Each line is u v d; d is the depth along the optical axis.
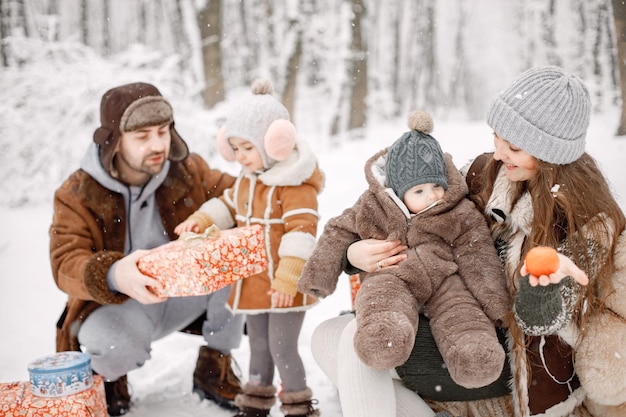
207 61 13.47
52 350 4.00
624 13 8.83
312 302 2.89
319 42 16.48
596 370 2.01
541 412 2.10
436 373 2.16
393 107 17.56
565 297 1.99
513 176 2.15
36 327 4.43
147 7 21.41
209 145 9.42
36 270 5.84
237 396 3.02
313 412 2.87
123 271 2.74
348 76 14.36
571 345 2.07
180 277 2.61
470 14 22.58
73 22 21.00
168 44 21.48
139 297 2.73
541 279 1.81
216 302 3.16
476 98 22.94
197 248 2.58
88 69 9.38
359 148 11.81
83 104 9.25
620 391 2.00
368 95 17.42
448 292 2.15
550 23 16.97
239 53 18.95
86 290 2.82
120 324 2.95
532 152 2.06
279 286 2.77
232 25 19.31
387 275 2.18
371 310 2.07
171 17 20.05
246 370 3.50
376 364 1.96
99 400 2.71
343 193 7.94
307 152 2.96
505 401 2.22
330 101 15.66
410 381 2.19
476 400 2.22
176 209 3.17
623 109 8.94
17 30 10.37
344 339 2.17
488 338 1.98
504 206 2.19
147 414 3.05
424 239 2.25
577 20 15.77
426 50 21.22
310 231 2.86
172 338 4.07
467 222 2.24
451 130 11.86
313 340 2.44
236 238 2.64
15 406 2.51
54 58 9.77
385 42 21.22
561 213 2.09
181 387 3.36
